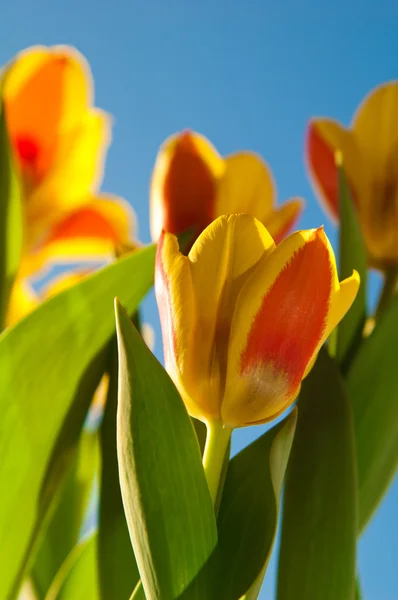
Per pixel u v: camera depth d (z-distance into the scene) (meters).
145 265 0.46
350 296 0.40
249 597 0.39
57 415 0.47
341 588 0.44
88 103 0.55
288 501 0.46
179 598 0.39
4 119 0.51
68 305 0.46
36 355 0.46
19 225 0.51
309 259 0.39
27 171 0.54
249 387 0.40
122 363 0.39
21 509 0.46
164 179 0.52
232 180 0.52
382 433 0.50
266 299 0.39
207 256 0.40
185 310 0.40
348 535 0.45
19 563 0.47
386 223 0.54
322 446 0.46
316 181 0.56
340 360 0.52
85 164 0.55
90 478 0.54
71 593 0.49
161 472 0.39
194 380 0.40
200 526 0.40
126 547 0.47
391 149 0.55
